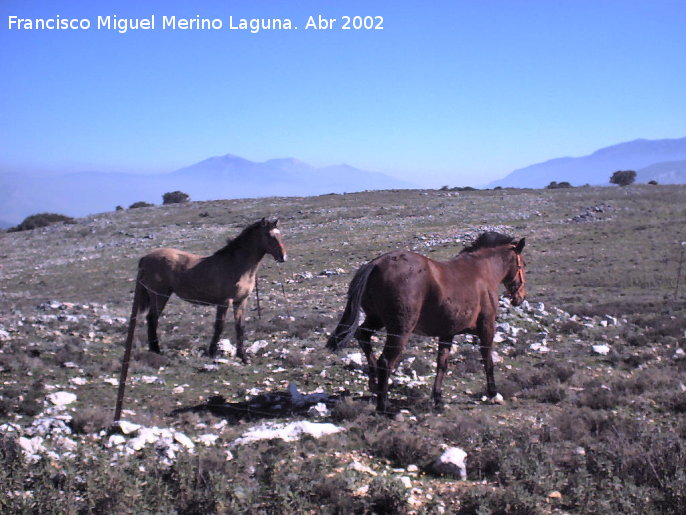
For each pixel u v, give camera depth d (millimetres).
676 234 44312
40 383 10672
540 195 74188
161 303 14492
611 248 41594
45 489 5934
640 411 9578
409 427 8906
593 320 18844
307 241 54656
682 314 19250
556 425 8719
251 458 7129
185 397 10883
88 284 42875
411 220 61469
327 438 8094
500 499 6098
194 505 5934
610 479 6742
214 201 94312
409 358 13602
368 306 9789
